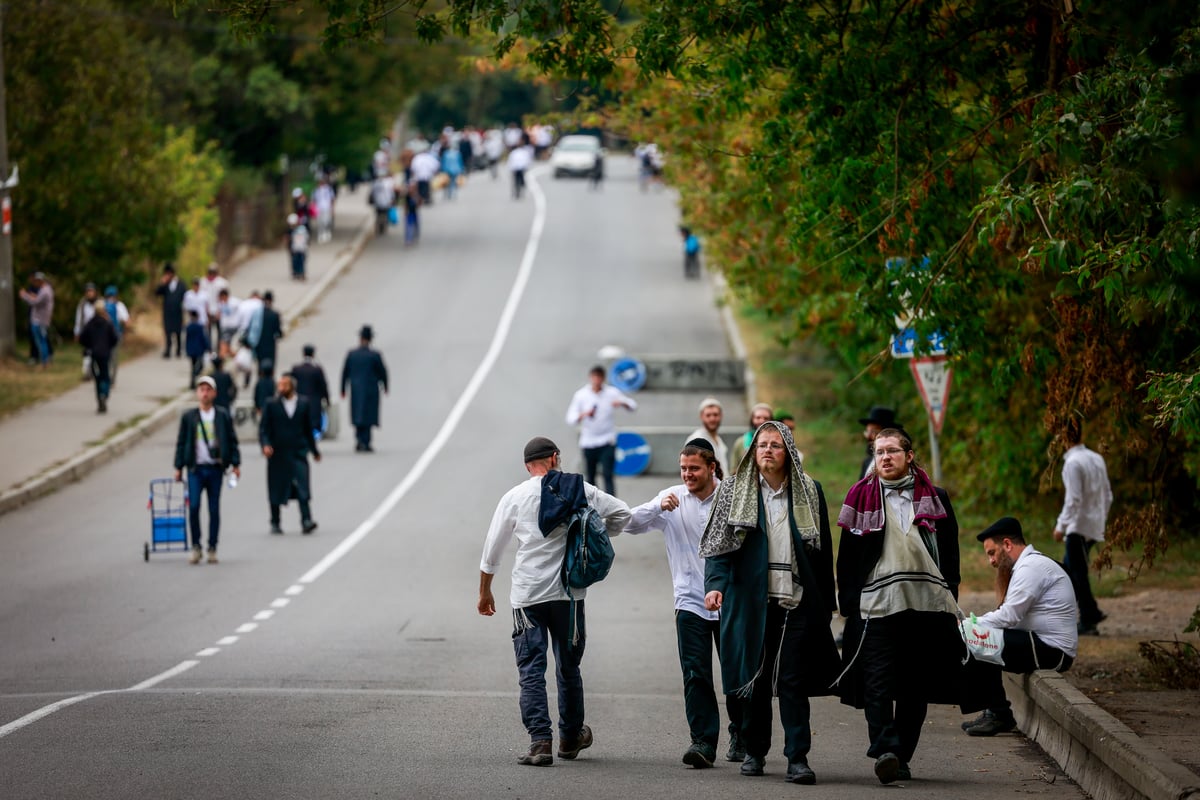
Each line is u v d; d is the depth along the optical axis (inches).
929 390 2361.0
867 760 1334.9
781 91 1772.9
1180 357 1552.7
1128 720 1355.8
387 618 2174.0
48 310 4712.1
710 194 3221.0
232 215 7076.8
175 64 6628.9
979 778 1252.5
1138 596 2262.6
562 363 5049.2
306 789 1139.9
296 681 1701.5
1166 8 1253.7
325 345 5334.6
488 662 1856.5
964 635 1342.3
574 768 1243.8
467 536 2876.5
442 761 1258.0
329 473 3540.8
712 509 1200.8
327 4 1576.0
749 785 1179.3
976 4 1626.5
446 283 6638.8
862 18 1651.1
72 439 3767.2
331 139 7667.3
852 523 1210.0
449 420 4217.5
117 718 1416.1
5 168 4640.8
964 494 2972.4
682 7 1573.6
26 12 4896.7
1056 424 1624.0
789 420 2081.7
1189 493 2630.4
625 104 3115.2
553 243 7696.9
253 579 2464.3
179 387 4566.9
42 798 1099.3
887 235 1621.6
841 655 1251.8
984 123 1685.5
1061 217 1363.2
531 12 1596.9
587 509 1272.1
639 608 2314.2
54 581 2439.7
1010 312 2358.5
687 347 5344.5
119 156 5078.7
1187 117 1150.3
